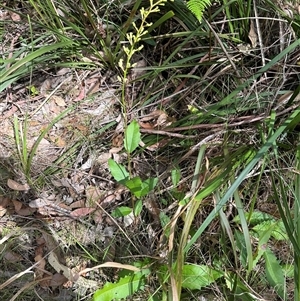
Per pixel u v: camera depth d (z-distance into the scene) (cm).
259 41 83
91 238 80
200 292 75
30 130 88
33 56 79
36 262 78
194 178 71
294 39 82
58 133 88
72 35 91
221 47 80
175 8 86
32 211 82
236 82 83
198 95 85
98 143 87
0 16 98
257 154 67
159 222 79
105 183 84
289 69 82
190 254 76
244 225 67
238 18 83
